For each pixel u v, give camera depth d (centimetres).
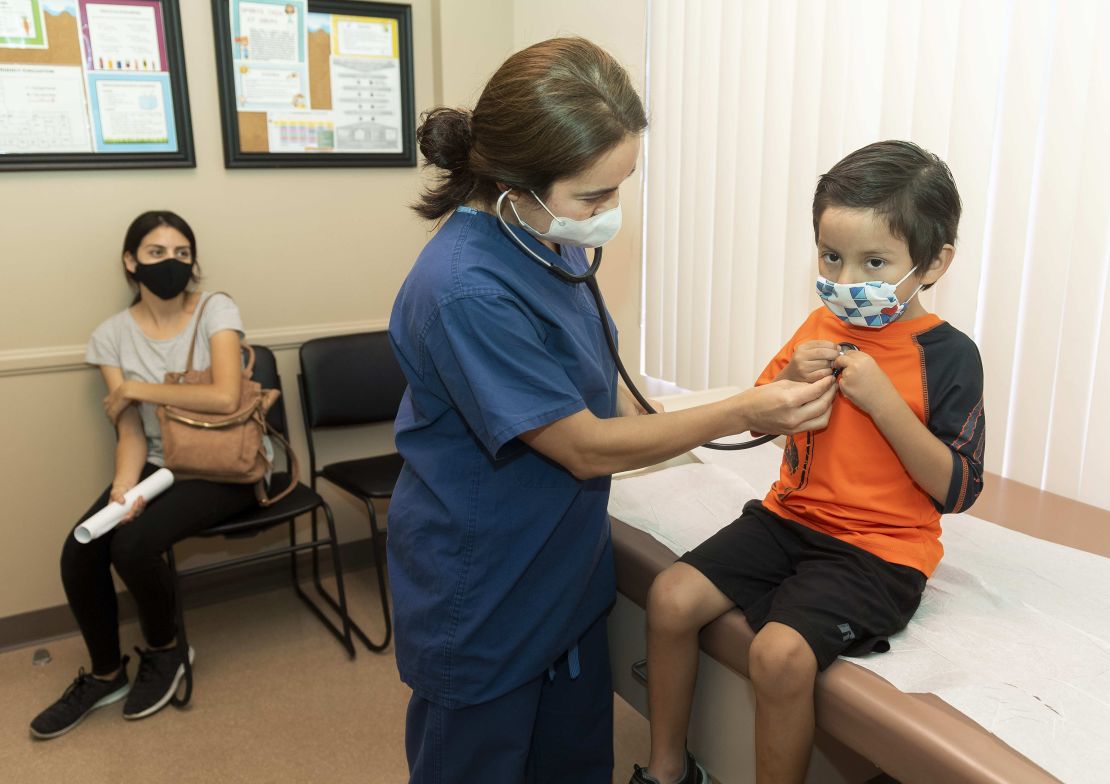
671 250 230
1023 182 148
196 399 201
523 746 115
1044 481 154
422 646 109
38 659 223
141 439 211
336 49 241
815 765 113
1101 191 138
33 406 222
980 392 102
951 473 98
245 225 241
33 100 208
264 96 234
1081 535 134
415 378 103
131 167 221
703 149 212
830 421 109
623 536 131
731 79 200
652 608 111
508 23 265
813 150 182
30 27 205
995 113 150
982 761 81
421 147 102
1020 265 151
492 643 108
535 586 110
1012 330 154
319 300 256
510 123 90
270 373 239
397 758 183
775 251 196
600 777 134
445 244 99
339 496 268
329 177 249
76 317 223
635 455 97
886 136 167
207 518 201
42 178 213
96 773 179
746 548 113
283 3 231
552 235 97
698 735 121
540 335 98
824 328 115
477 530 104
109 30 212
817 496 110
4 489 223
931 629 104
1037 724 86
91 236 221
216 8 223
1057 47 140
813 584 101
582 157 88
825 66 175
